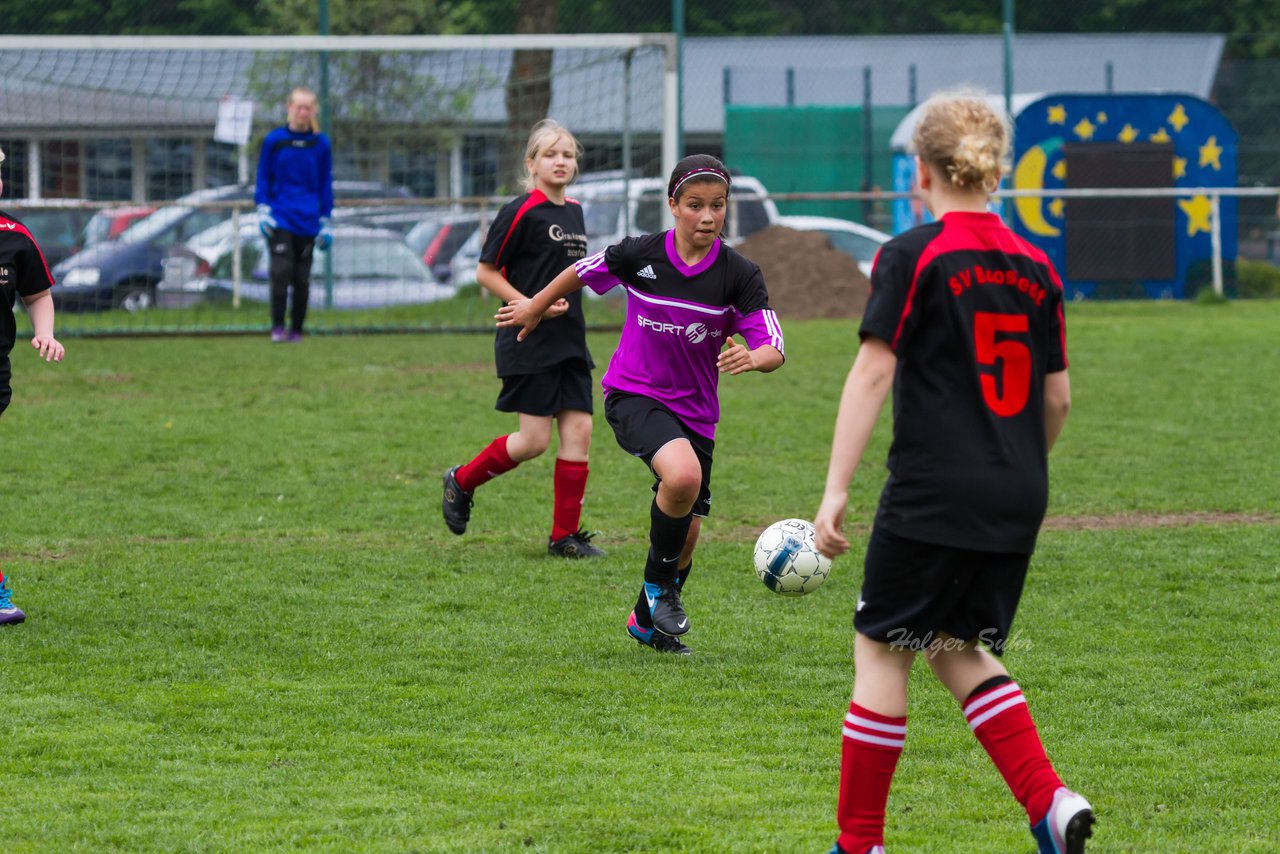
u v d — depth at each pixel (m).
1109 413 25.53
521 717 10.51
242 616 13.23
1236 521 17.55
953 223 7.55
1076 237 50.62
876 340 7.39
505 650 12.29
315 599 13.89
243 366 30.97
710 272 12.05
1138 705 10.90
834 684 11.39
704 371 12.27
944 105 7.68
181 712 10.50
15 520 17.09
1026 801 7.54
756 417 25.11
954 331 7.39
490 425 23.98
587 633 12.83
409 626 12.99
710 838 8.16
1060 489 19.33
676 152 36.53
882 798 7.69
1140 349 34.47
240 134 42.16
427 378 29.38
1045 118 50.47
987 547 7.36
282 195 34.88
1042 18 77.56
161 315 40.78
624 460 21.78
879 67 67.12
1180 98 50.81
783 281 46.34
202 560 15.38
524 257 15.64
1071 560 15.58
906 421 7.48
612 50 43.31
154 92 44.19
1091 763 9.62
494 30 54.16
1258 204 58.81
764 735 10.17
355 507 18.19
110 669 11.57
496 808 8.62
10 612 12.82
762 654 12.25
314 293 44.03
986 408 7.43
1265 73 59.06
